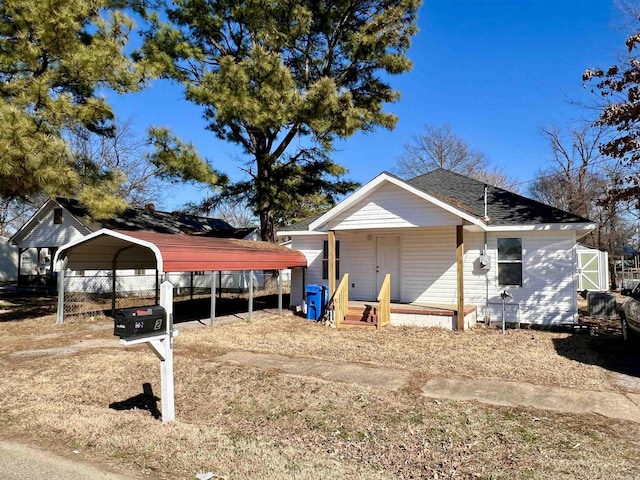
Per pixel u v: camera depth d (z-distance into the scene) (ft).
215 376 22.50
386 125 63.93
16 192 39.75
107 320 43.06
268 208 67.15
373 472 12.37
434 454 13.70
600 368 24.30
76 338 33.45
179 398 19.74
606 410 17.37
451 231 43.24
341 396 19.16
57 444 14.42
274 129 61.26
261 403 18.83
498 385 20.76
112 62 41.19
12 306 56.03
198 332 35.65
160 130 52.80
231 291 87.25
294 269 51.70
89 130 51.72
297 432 15.84
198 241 40.16
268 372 22.97
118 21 42.86
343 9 61.52
